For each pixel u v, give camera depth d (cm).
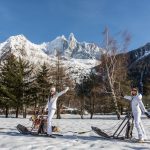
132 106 1188
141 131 1158
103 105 5372
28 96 5038
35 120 1631
